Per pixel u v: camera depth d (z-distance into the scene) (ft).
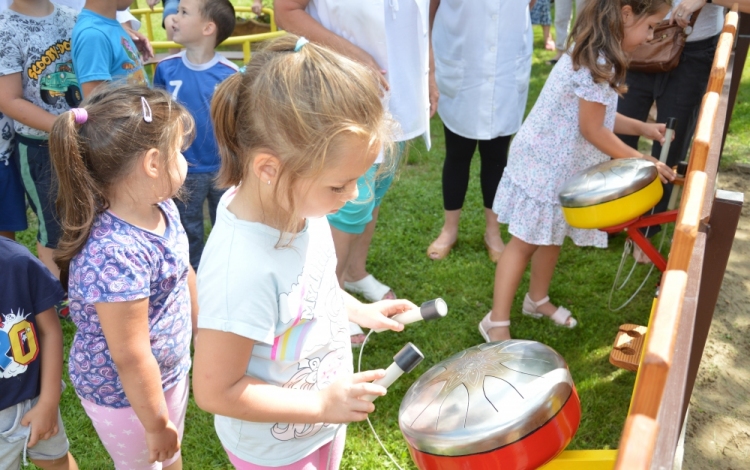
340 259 9.43
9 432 5.84
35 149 9.78
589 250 12.69
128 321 5.40
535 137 9.28
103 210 5.49
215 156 10.69
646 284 11.53
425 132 9.73
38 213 10.14
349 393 4.65
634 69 11.59
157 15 31.81
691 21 10.93
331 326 5.17
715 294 5.82
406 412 4.95
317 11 8.83
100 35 9.22
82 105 5.78
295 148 3.92
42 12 9.71
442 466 4.66
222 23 10.57
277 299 4.55
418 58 9.22
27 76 9.53
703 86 11.57
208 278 4.42
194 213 10.84
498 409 4.60
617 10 8.28
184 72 10.65
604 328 10.43
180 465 6.95
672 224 13.01
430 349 10.07
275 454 5.30
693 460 8.04
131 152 5.35
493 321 9.91
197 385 4.48
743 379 9.38
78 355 5.88
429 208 14.37
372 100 4.06
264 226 4.44
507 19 11.01
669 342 2.82
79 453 8.32
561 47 23.84
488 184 12.23
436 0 11.15
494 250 12.44
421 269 12.21
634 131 9.99
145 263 5.54
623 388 9.13
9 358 5.71
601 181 7.95
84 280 5.36
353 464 8.09
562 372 4.84
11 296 5.68
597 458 5.51
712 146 7.11
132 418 6.11
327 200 4.19
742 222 13.46
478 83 11.24
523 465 4.58
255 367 4.92
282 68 3.99
